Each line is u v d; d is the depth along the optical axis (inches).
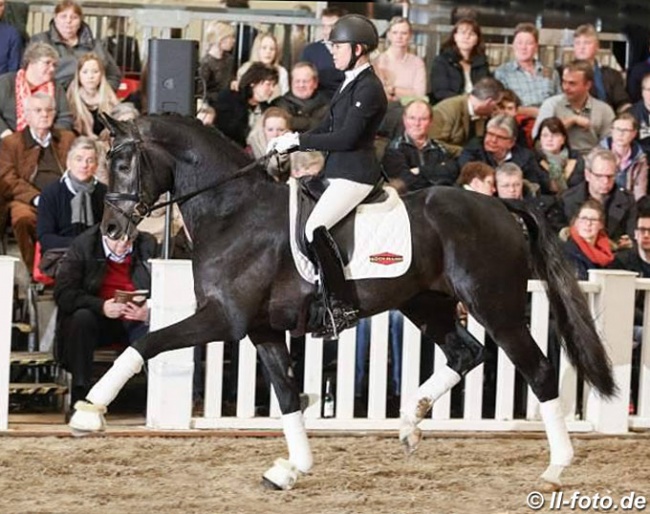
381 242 399.5
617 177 625.6
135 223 390.6
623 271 499.8
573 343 410.3
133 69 647.1
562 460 398.3
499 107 626.2
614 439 490.3
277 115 566.3
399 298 405.7
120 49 646.5
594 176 583.5
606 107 654.5
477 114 622.5
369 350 523.5
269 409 512.1
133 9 639.8
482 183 554.9
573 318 409.4
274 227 392.8
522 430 497.7
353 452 453.4
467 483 407.2
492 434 489.7
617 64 700.7
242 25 657.0
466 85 645.9
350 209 394.9
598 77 669.9
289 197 397.4
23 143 551.2
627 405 499.2
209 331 391.2
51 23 606.2
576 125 647.1
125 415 509.4
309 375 488.7
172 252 530.6
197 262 395.5
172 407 476.4
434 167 583.5
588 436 492.1
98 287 494.9
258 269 391.5
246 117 619.2
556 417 402.3
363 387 534.6
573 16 698.2
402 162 581.9
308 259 391.5
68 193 519.2
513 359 405.1
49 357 494.0
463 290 403.9
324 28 635.5
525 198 588.1
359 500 379.6
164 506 365.7
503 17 694.5
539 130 641.6
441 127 619.8
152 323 472.1
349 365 488.4
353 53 391.2
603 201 587.5
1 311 463.2
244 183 395.9
